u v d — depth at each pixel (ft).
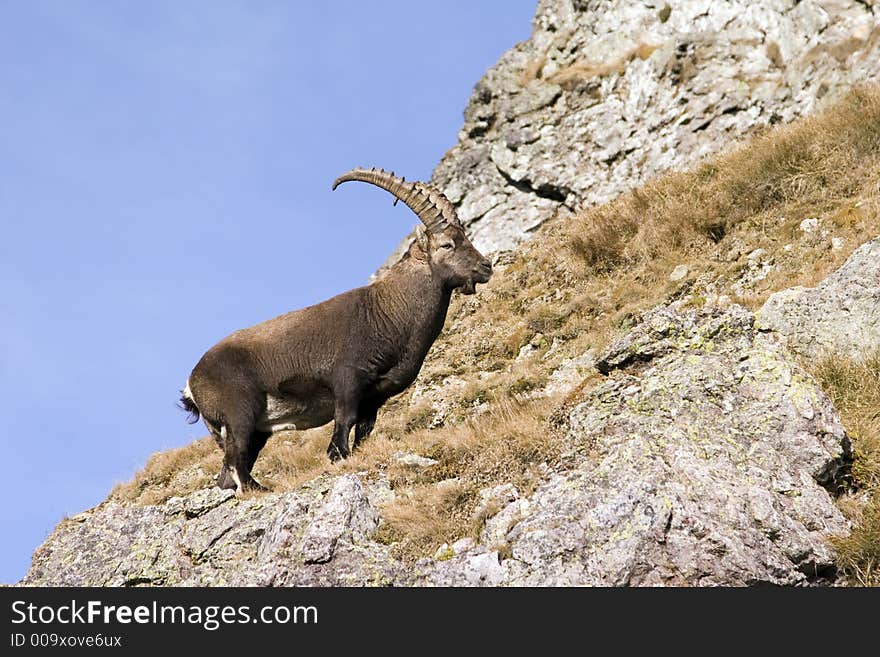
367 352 152.35
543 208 297.53
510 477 124.57
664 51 298.56
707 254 200.23
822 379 135.33
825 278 159.43
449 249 154.20
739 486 110.52
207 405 153.28
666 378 128.06
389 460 140.26
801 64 275.18
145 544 129.80
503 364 197.98
